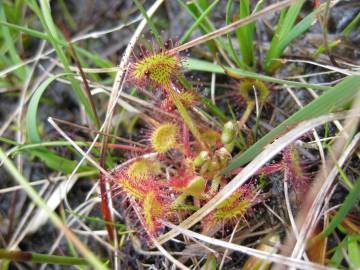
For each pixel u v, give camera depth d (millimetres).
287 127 68
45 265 88
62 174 95
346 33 91
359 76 61
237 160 73
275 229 77
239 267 77
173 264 76
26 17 112
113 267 83
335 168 68
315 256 69
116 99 83
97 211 91
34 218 91
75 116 103
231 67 94
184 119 79
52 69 105
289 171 73
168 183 74
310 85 75
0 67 105
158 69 76
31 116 82
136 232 83
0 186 97
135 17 110
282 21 87
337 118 64
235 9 103
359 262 65
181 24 107
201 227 82
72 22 113
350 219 73
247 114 87
